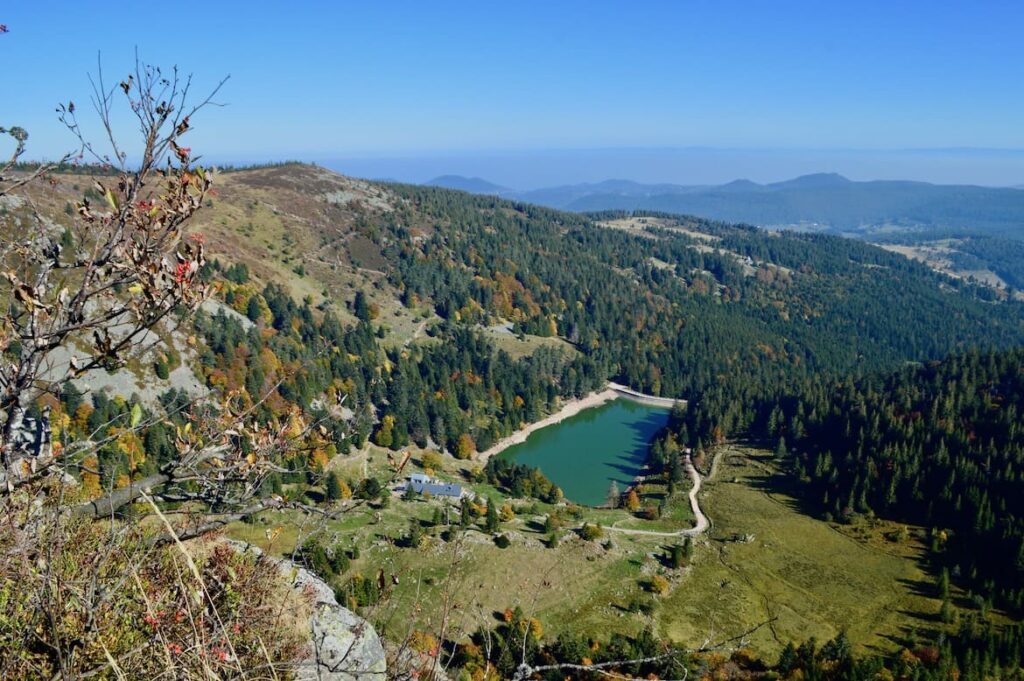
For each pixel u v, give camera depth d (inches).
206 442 272.1
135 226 210.8
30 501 249.4
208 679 219.5
